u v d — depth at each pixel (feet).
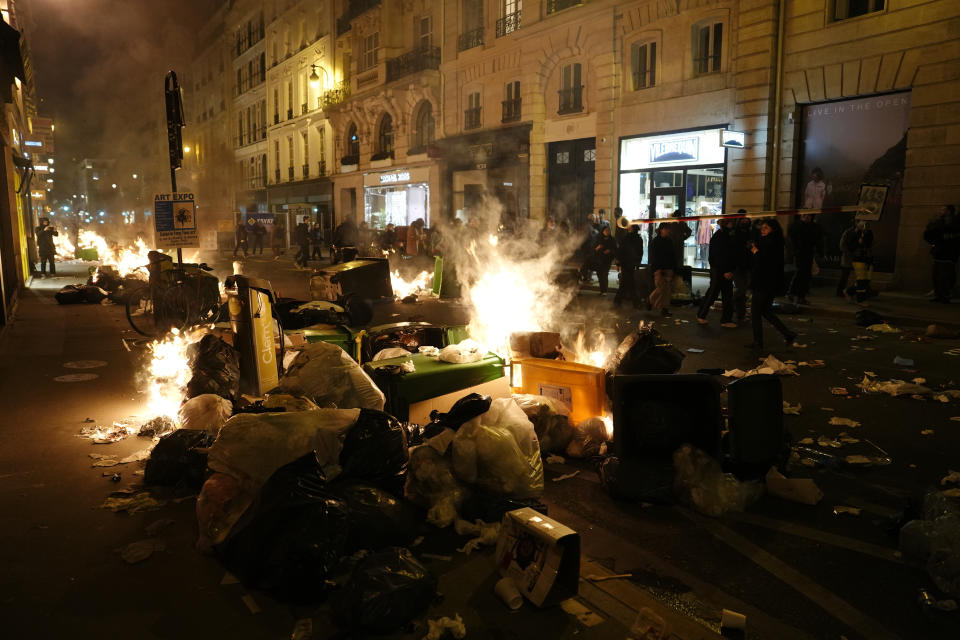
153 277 35.01
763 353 30.60
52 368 27.71
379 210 121.80
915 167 48.37
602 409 17.99
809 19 54.24
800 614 10.54
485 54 89.30
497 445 13.51
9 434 19.02
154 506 14.23
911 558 12.23
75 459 17.07
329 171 139.95
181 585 11.22
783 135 56.85
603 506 14.53
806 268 44.19
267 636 9.89
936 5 46.34
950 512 12.28
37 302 50.34
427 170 103.81
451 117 97.30
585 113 75.20
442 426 14.07
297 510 10.96
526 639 9.82
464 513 13.53
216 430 16.87
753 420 15.05
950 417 20.76
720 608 10.71
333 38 132.36
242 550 11.19
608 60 70.85
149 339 34.88
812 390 24.13
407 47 108.47
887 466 16.83
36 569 11.71
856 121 52.39
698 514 14.11
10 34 42.70
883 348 31.50
